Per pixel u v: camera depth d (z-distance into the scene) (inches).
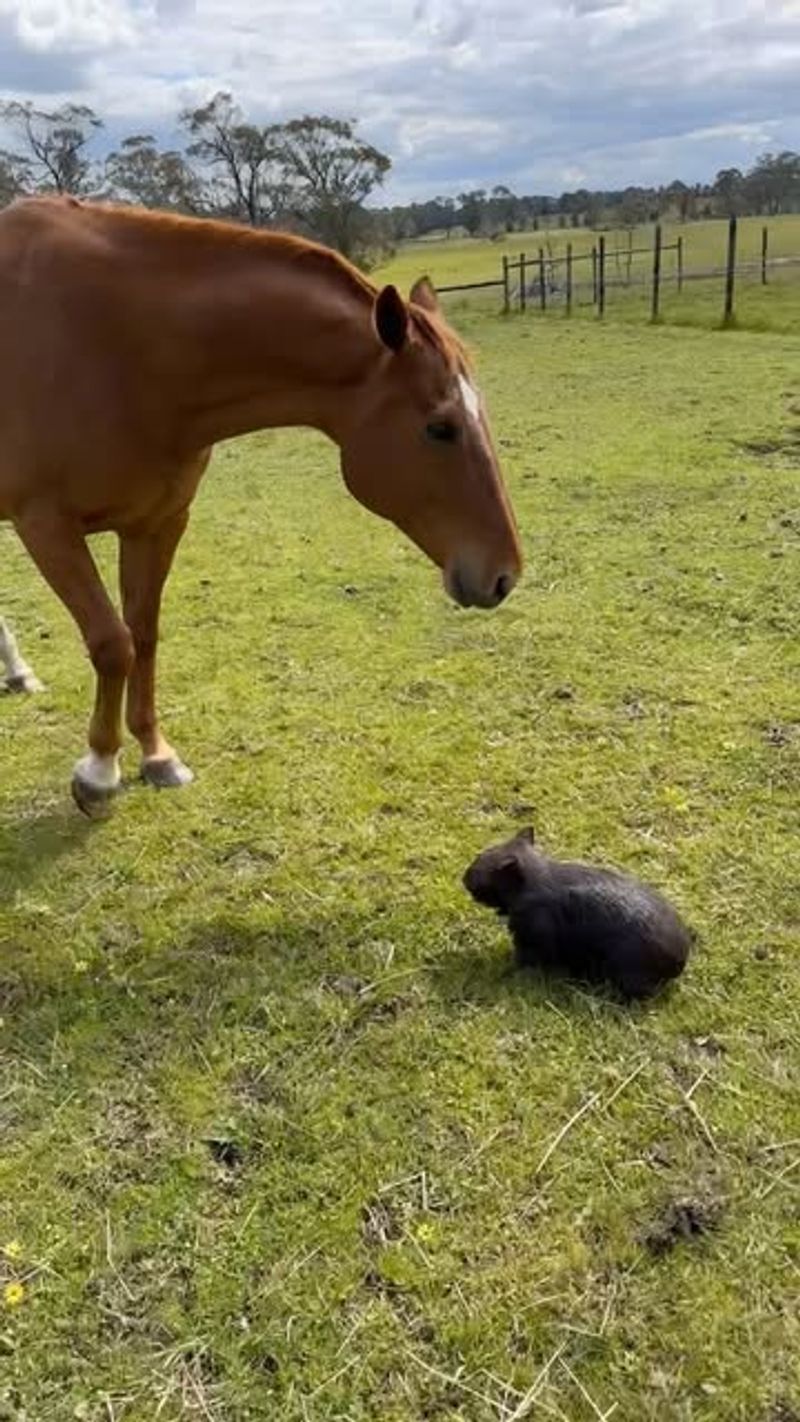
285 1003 98.9
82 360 102.8
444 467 99.4
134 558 121.6
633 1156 83.4
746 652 158.7
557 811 123.7
